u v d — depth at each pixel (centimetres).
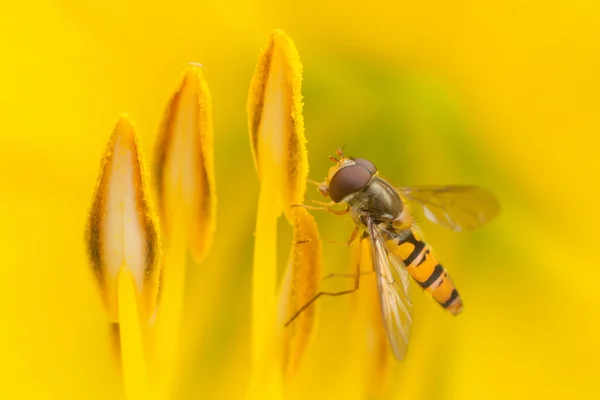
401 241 12
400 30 13
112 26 12
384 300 12
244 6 13
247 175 13
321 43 13
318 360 13
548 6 12
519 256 13
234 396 12
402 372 13
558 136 13
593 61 13
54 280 13
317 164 14
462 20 13
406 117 13
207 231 12
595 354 13
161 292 12
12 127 12
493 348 13
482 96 13
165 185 12
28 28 12
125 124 12
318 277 12
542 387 13
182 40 13
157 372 12
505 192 13
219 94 13
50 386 12
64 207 13
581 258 13
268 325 12
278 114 12
